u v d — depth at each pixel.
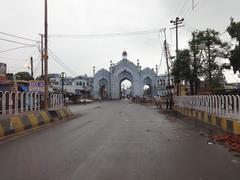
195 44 28.44
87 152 9.27
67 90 76.56
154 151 9.45
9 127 13.51
